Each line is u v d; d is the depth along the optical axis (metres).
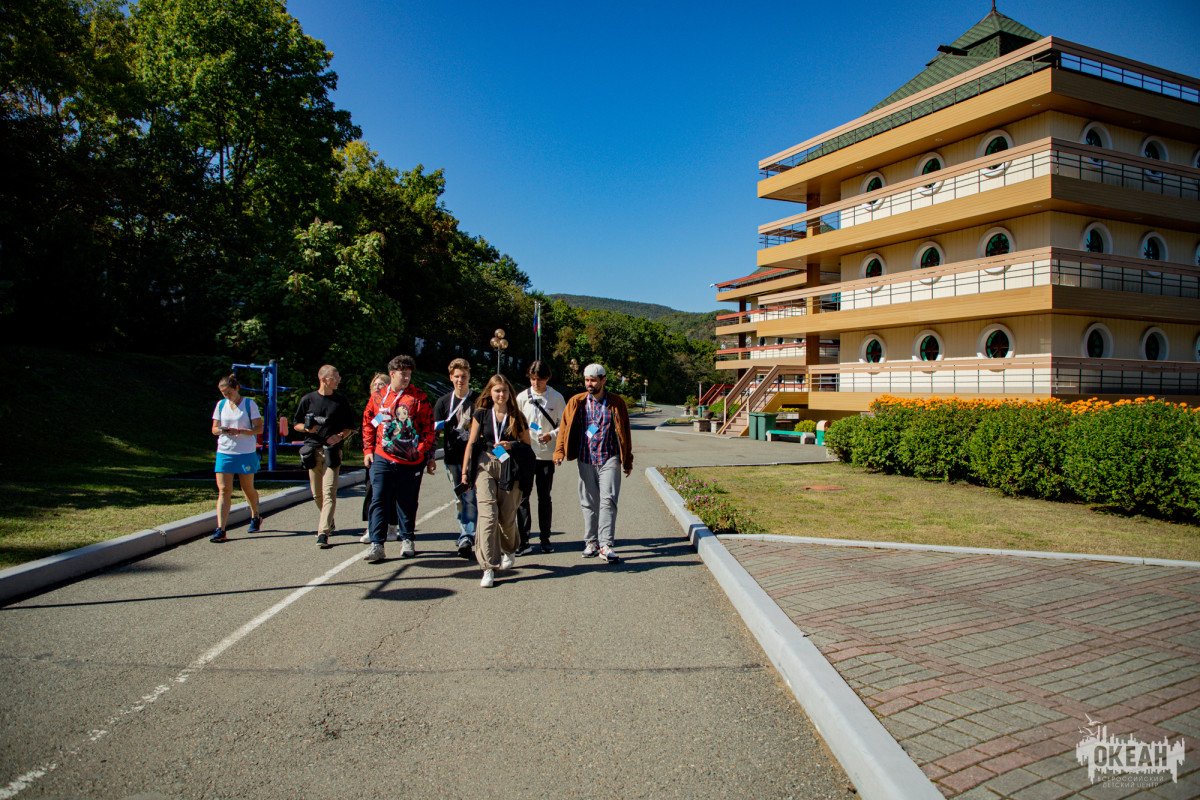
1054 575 5.90
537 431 7.31
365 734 3.35
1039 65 20.09
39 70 20.70
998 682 3.61
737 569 5.98
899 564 6.28
